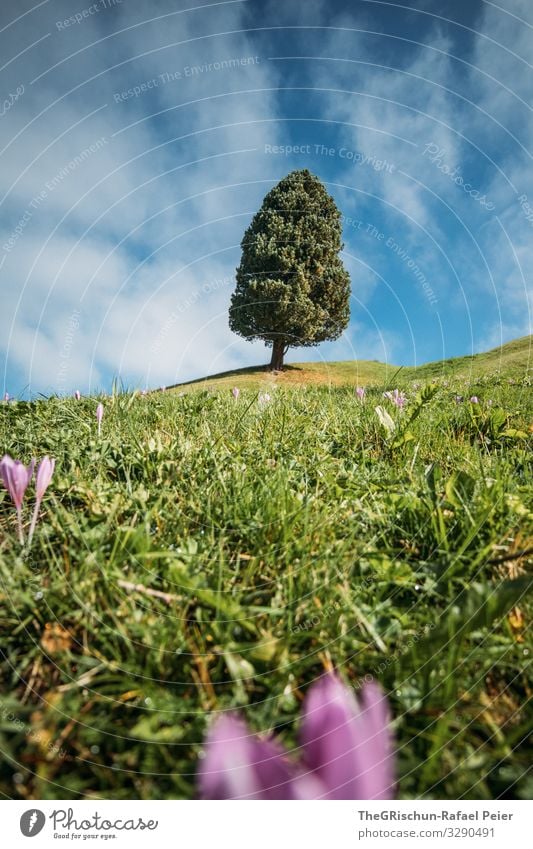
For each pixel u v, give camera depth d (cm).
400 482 271
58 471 267
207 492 243
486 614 136
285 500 222
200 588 156
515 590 140
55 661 136
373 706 53
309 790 48
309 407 551
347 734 49
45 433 368
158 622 144
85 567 167
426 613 155
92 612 143
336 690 54
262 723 112
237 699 119
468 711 121
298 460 315
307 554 187
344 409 553
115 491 244
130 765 108
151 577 166
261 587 172
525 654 139
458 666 128
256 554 191
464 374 1425
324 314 2883
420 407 409
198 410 499
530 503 237
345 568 175
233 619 144
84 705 121
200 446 337
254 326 2912
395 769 106
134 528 196
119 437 359
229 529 209
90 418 468
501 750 110
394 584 170
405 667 127
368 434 393
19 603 154
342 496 248
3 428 410
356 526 209
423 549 199
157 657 131
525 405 647
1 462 182
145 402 550
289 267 2758
